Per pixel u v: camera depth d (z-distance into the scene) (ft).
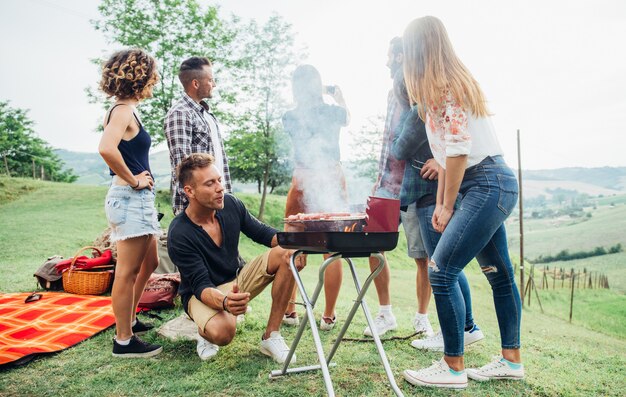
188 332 8.66
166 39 54.90
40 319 9.55
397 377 6.91
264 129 54.75
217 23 56.49
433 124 6.51
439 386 6.44
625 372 7.73
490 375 6.82
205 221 7.52
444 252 6.36
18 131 133.39
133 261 7.65
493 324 18.97
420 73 6.31
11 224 38.73
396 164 9.81
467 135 5.98
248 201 65.00
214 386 6.40
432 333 9.26
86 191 60.29
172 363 7.35
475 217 6.21
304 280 22.33
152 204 7.98
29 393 6.13
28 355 7.29
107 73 7.61
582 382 7.04
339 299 14.99
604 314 47.85
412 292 26.43
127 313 7.61
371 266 9.29
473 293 37.50
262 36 54.29
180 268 7.14
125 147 7.65
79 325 9.12
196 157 7.21
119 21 54.75
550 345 9.69
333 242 5.11
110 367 7.15
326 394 6.19
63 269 12.92
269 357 7.67
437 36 6.19
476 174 6.35
